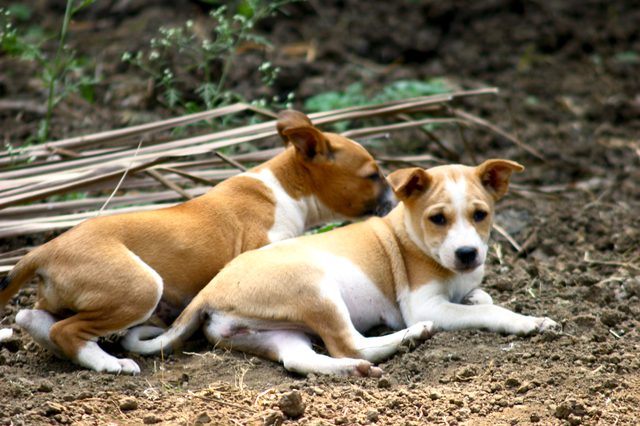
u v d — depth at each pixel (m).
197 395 8.51
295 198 11.38
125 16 20.73
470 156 16.53
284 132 11.18
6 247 12.16
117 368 9.01
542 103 18.95
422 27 21.28
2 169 12.18
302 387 8.73
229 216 10.65
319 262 9.77
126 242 9.58
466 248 9.61
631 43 21.31
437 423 8.12
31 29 20.17
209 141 12.69
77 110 17.03
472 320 9.91
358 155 11.54
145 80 17.83
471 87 19.19
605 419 8.18
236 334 9.45
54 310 9.34
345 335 9.28
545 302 11.02
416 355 9.38
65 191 10.96
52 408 8.06
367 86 18.70
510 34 21.30
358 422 8.09
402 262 10.34
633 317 10.62
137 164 11.41
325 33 20.77
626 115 18.48
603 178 16.06
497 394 8.64
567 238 13.47
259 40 15.00
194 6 20.69
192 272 10.05
